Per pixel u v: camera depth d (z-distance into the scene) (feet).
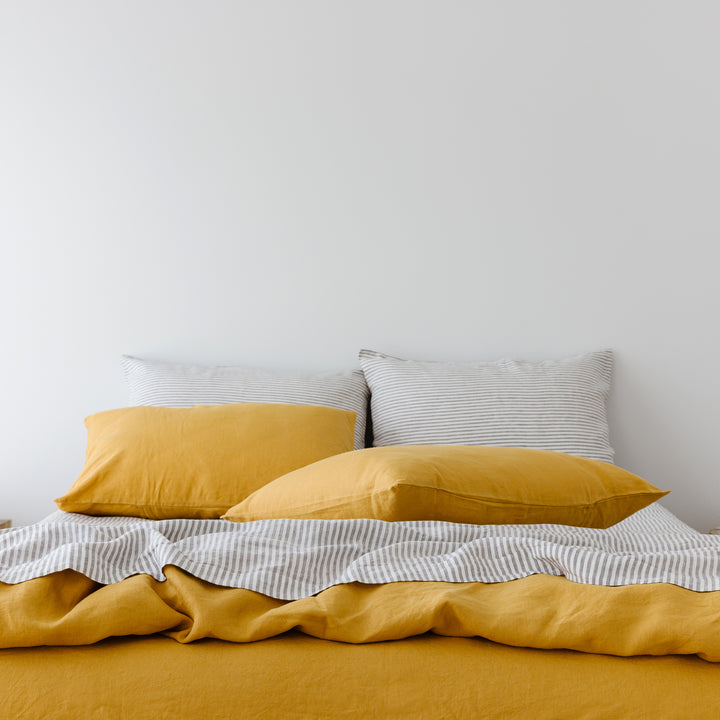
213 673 3.44
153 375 9.01
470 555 4.20
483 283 9.65
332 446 7.52
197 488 6.99
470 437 8.48
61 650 3.58
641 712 3.32
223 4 9.82
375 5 9.77
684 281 9.57
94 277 9.75
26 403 9.73
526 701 3.36
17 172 9.81
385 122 9.73
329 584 4.05
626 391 9.57
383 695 3.40
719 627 3.43
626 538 5.07
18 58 9.86
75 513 7.16
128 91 9.80
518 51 9.73
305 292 9.70
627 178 9.62
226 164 9.77
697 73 9.59
